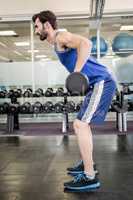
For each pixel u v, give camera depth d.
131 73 7.79
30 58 8.68
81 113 2.17
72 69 2.23
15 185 2.31
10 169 2.85
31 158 3.39
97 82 2.17
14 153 3.73
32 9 7.29
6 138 5.22
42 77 7.87
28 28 8.41
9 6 7.31
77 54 2.10
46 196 2.03
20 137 5.32
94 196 2.01
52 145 4.33
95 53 7.64
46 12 2.17
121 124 5.85
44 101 7.54
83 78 2.01
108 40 8.47
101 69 2.21
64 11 7.26
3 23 7.88
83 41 2.04
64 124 5.99
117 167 2.87
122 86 7.30
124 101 6.08
